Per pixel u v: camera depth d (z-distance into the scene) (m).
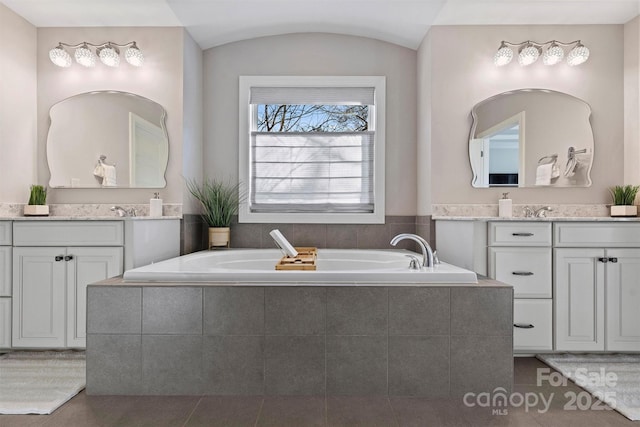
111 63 3.25
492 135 3.29
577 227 2.67
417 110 3.62
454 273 2.09
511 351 2.03
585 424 1.80
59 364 2.48
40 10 3.09
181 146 3.29
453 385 2.03
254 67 3.63
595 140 3.29
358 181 3.64
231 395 2.04
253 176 3.65
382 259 3.16
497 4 2.99
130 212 3.27
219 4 3.04
